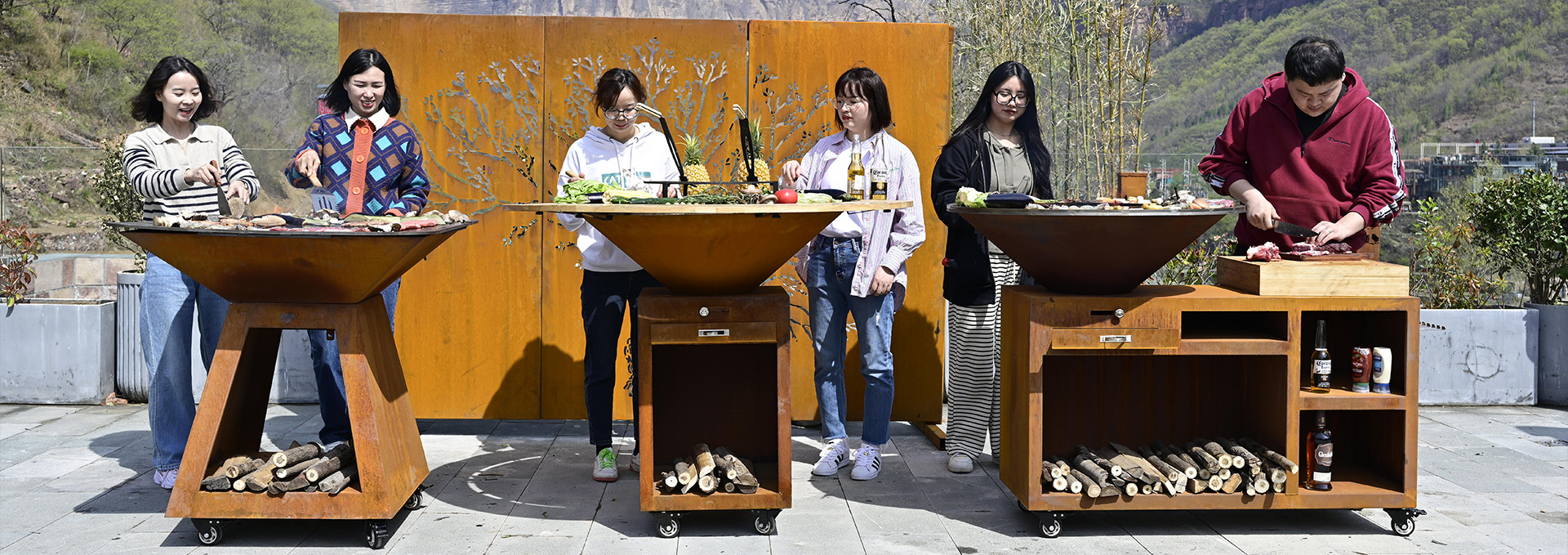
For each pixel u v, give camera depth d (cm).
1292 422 292
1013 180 347
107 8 3372
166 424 333
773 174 421
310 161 326
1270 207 318
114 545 283
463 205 416
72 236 2098
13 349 473
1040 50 734
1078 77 711
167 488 336
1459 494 339
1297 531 300
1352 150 320
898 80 421
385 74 343
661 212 259
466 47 411
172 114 328
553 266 420
